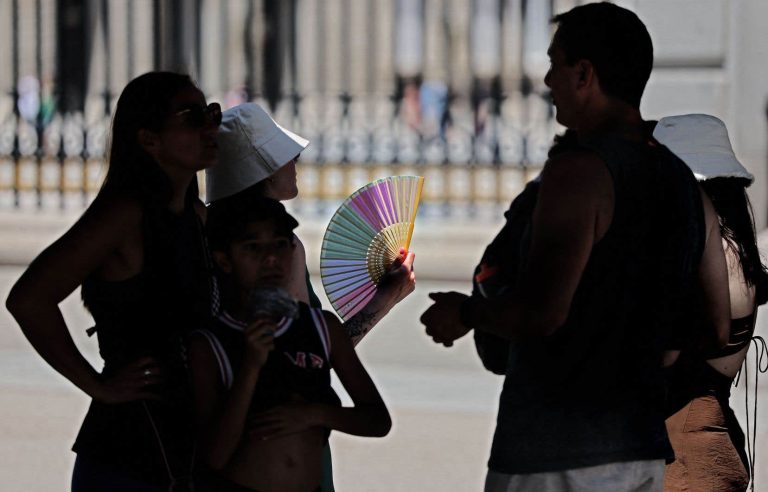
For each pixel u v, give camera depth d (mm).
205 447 10547
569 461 10445
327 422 10836
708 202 11859
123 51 50188
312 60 52781
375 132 37844
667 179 10672
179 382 11062
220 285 11039
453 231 34094
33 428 24953
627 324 10516
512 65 45188
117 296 11055
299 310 11000
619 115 10773
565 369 10492
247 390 10359
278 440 10758
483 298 10727
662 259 10641
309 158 38000
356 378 11367
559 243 10188
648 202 10492
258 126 13219
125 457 11008
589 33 10641
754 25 31969
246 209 10648
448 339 10961
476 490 21266
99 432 11125
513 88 39188
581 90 10742
